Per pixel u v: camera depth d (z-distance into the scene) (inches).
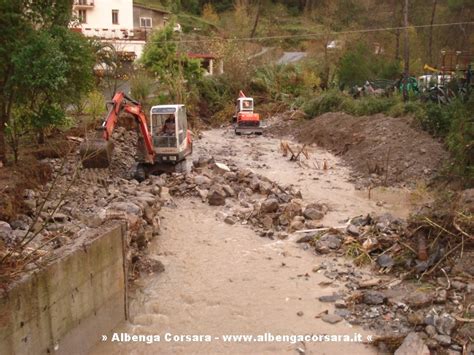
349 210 634.2
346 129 1044.5
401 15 1700.3
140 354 336.5
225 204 649.0
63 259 309.3
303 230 556.7
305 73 1588.3
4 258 294.2
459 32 1529.3
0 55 564.7
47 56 563.8
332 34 1676.9
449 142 762.8
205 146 1091.3
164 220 589.0
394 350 331.0
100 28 1791.3
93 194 589.6
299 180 794.8
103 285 354.0
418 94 1084.5
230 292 420.2
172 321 377.7
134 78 1312.7
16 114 633.6
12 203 487.5
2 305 258.8
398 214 613.3
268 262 479.2
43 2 599.2
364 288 418.9
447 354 317.4
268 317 380.8
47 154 684.1
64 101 662.5
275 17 2596.0
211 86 1553.9
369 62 1466.5
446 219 447.5
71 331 318.3
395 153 831.1
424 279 417.1
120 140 872.3
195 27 2284.7
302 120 1309.1
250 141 1186.0
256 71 1644.9
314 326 366.3
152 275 450.3
